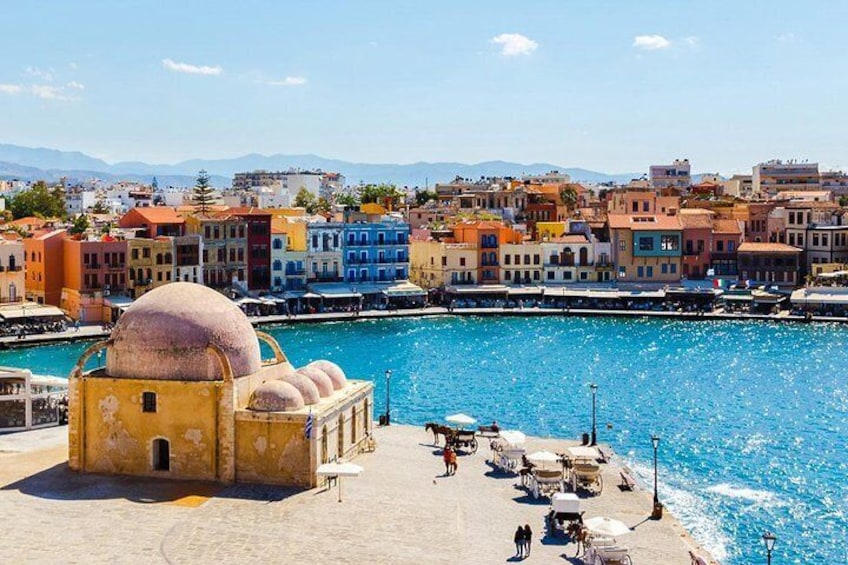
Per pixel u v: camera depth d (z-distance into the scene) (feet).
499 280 626.64
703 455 254.88
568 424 290.35
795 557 184.96
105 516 184.96
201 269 558.97
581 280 629.10
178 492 199.82
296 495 198.80
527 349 442.09
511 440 229.86
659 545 179.01
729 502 216.13
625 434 277.85
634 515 196.13
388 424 273.95
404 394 336.29
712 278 624.18
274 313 560.20
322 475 203.10
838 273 575.79
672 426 288.10
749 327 516.32
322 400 220.43
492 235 626.23
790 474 237.86
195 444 207.62
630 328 513.86
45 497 195.93
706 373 379.55
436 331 503.20
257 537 175.32
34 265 535.19
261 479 206.08
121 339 212.84
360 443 236.84
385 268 615.98
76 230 642.63
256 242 580.30
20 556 165.07
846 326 517.55
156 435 209.15
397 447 245.65
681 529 189.16
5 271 498.69
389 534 178.19
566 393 338.75
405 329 510.58
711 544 190.80
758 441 269.85
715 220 652.89
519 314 567.18
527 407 314.55
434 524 184.03
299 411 206.80
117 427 211.41
